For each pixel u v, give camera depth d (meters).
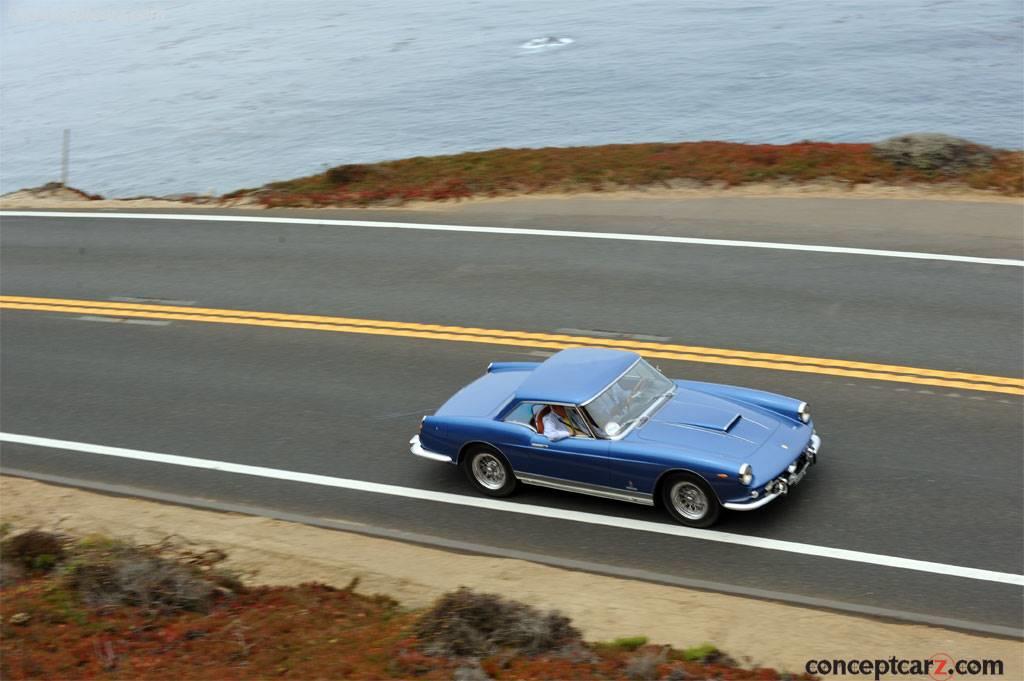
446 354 53.66
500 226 71.06
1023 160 70.00
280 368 54.78
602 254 64.00
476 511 39.84
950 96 173.62
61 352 60.56
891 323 51.28
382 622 31.81
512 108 192.50
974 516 35.56
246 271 69.00
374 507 41.00
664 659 28.09
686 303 55.97
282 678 28.22
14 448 49.84
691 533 36.41
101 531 40.88
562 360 41.09
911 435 41.31
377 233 72.81
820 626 30.25
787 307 54.22
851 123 162.00
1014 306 51.66
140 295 67.50
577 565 35.16
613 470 37.12
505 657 28.61
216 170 167.88
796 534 35.62
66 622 32.88
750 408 38.59
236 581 35.34
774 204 68.31
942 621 30.05
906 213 64.44
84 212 87.81
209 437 48.56
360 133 184.75
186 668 29.28
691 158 77.88
